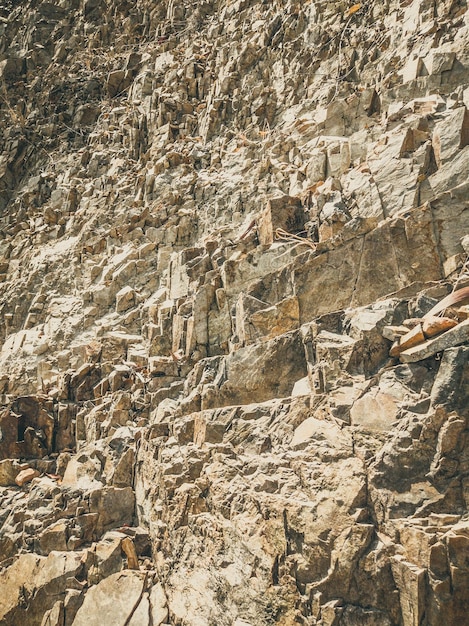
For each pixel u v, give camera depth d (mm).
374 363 8508
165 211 19594
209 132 22297
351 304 10297
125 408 13445
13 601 11016
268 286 11461
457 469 7141
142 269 18406
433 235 9781
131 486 12148
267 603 7914
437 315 8125
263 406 9688
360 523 7434
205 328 12914
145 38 32219
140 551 10805
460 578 6648
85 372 15453
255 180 17719
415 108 13438
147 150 24094
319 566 7590
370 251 10258
